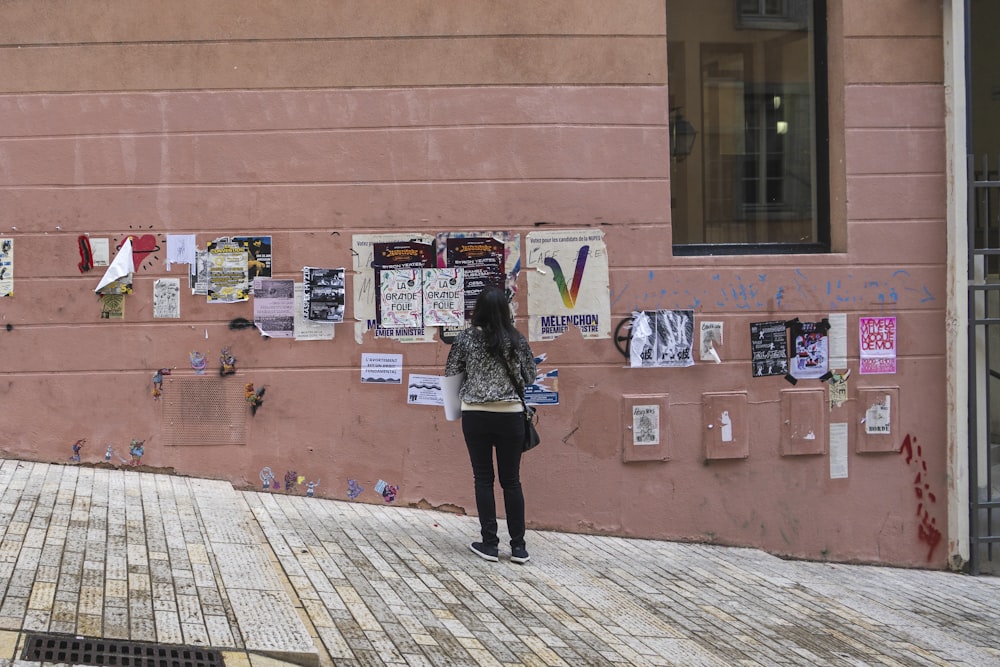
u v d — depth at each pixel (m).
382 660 4.64
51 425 7.09
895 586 7.04
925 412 7.64
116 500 6.49
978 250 7.55
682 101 7.73
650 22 7.36
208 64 7.12
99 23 7.07
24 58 7.05
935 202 7.62
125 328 7.13
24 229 7.07
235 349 7.20
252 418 7.21
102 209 7.10
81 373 7.11
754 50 7.82
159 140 7.12
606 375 7.37
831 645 5.55
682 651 5.18
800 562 7.45
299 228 7.20
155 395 7.16
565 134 7.30
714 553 7.27
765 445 7.50
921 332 7.63
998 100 9.74
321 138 7.19
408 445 7.30
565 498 7.36
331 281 7.21
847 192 7.53
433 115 7.24
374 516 7.04
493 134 7.26
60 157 7.07
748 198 7.82
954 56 7.50
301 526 6.62
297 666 4.41
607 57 7.32
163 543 5.79
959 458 7.57
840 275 7.54
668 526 7.45
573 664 4.83
